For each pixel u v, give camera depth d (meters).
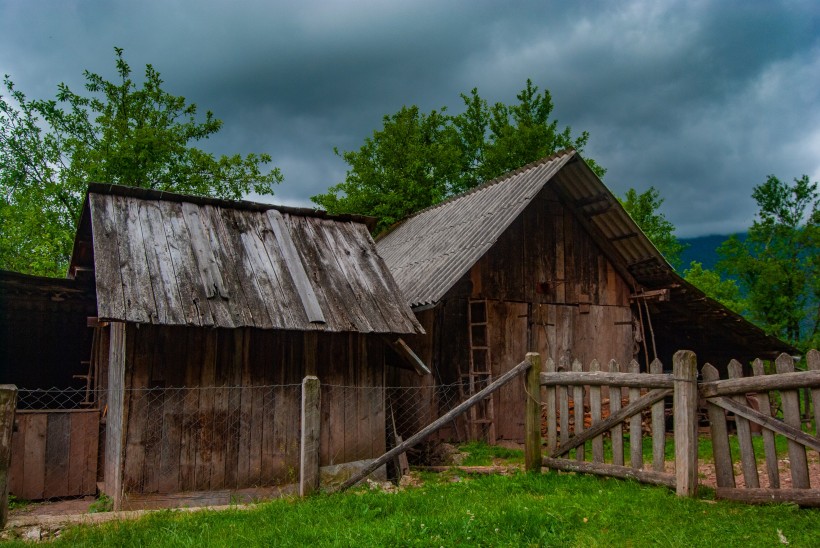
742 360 18.47
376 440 10.30
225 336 9.30
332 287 10.46
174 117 25.95
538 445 8.63
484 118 33.69
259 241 10.77
